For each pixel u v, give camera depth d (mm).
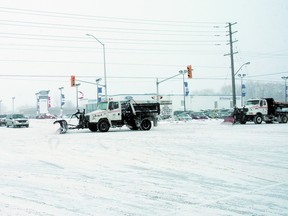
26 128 39562
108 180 8594
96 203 6520
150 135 22547
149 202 6566
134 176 9070
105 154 13500
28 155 13570
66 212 5961
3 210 6098
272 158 11867
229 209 6055
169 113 54812
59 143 18391
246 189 7543
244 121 35531
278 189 7516
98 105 28266
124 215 5781
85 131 29234
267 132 23406
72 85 41438
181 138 19797
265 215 5695
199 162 11180
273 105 36500
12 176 9188
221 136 20625
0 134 27922
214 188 7660
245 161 11289
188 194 7152
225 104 91000
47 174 9445
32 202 6613
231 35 46281
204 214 5789
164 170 9883
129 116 28062
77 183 8281
